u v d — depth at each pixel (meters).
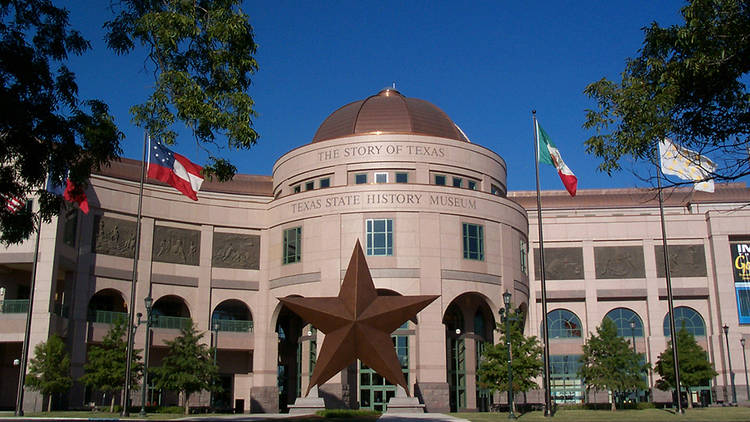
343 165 56.84
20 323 46.97
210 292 57.97
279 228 57.25
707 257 66.06
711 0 16.47
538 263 66.56
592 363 56.66
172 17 20.36
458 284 52.22
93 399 53.81
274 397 56.50
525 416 39.72
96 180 54.25
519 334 50.47
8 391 52.06
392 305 36.59
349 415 39.09
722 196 69.94
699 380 57.31
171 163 46.91
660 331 64.75
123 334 49.19
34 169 19.66
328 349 36.50
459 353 54.53
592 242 66.88
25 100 18.89
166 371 48.88
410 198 52.78
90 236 53.38
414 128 60.03
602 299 66.06
